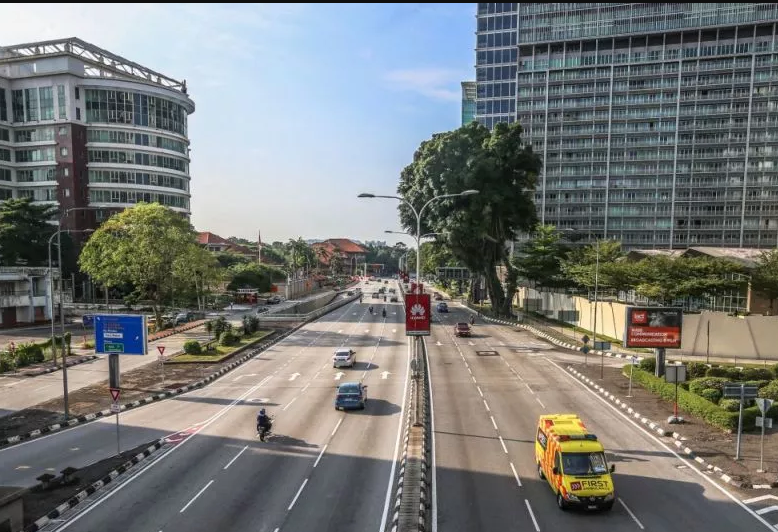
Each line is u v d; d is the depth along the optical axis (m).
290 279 123.75
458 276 162.00
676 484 20.64
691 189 123.69
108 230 65.06
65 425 29.08
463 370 42.25
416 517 17.58
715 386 31.75
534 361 46.12
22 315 72.56
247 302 104.00
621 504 18.97
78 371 43.53
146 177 102.75
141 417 30.56
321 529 17.25
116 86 99.50
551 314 81.94
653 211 126.06
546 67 132.00
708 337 44.38
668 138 124.69
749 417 26.61
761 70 118.56
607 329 60.00
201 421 29.47
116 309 85.06
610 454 23.83
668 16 122.94
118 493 20.25
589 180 129.75
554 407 31.58
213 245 163.38
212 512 18.55
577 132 130.25
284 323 71.19
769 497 19.42
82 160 98.56
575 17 129.00
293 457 23.59
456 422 28.59
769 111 118.25
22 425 29.02
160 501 19.48
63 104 96.69
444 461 23.06
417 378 29.62
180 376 40.56
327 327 68.62
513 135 77.31
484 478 21.28
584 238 129.50
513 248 130.62
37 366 45.00
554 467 19.17
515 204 77.25
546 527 17.30
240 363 46.12
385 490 20.14
